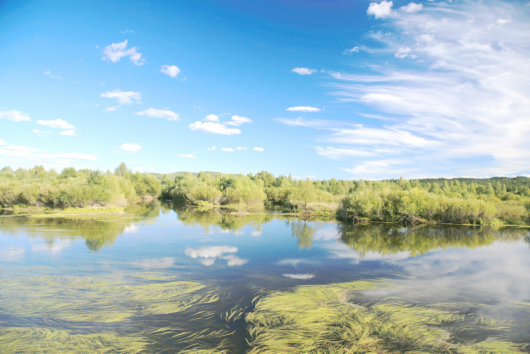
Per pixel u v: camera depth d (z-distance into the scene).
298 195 68.06
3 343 9.26
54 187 59.34
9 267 18.05
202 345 9.53
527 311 12.88
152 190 115.44
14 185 60.44
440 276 18.61
